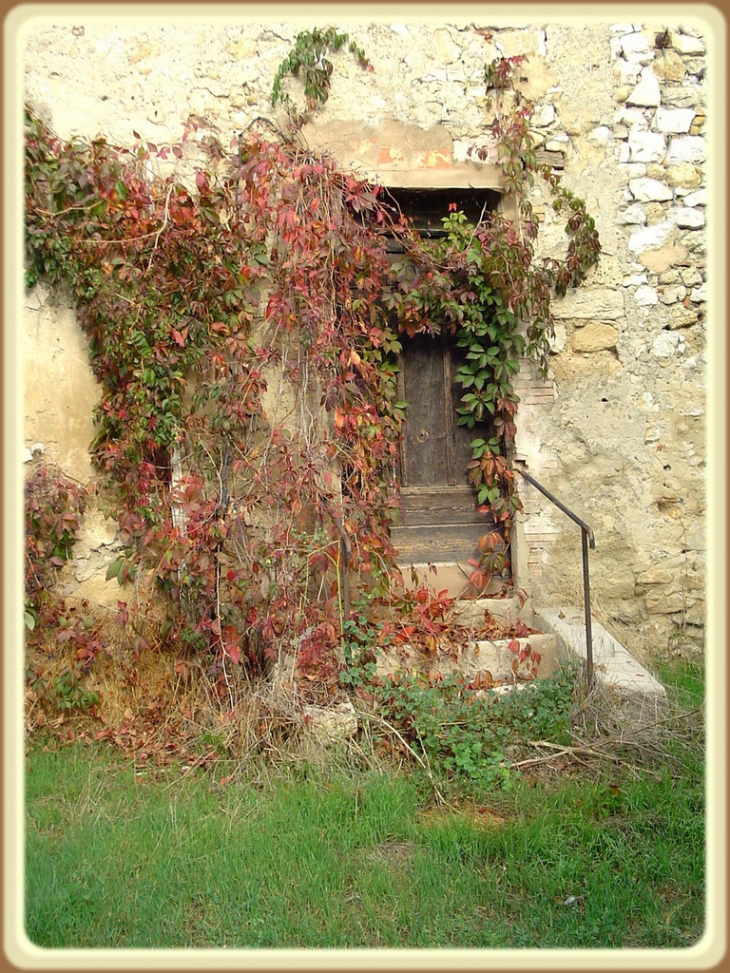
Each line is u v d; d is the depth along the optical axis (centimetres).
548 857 368
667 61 567
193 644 504
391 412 550
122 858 364
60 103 525
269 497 498
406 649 513
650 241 572
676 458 578
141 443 517
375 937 324
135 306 505
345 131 542
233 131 536
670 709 465
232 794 415
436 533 586
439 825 391
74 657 507
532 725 463
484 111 555
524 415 569
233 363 509
